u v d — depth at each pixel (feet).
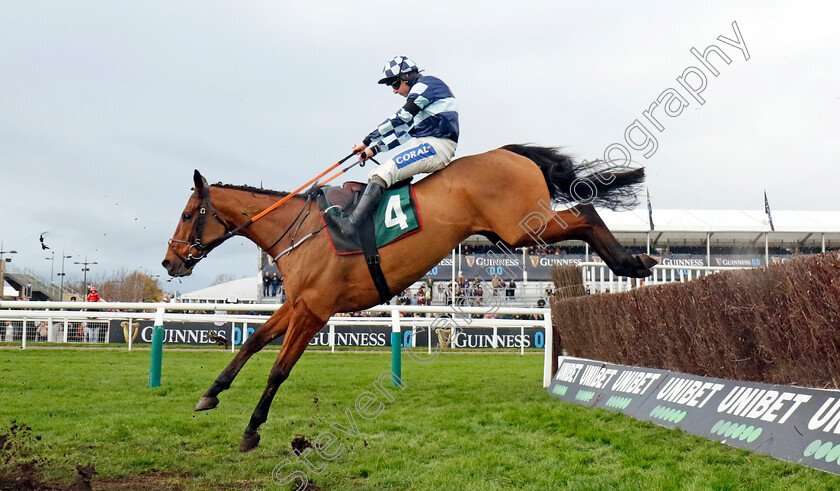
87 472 10.48
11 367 28.53
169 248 13.66
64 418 15.90
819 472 8.95
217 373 26.96
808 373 10.22
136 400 19.08
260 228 13.21
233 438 13.80
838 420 9.18
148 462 11.78
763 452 10.18
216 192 13.61
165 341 45.42
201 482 10.77
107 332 46.57
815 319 9.84
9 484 10.16
